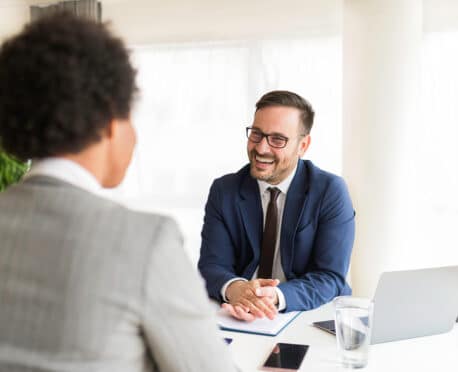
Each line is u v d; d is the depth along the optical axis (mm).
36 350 666
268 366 1226
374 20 2920
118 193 4031
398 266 2996
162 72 3904
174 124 3896
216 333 770
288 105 2035
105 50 721
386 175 2967
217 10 3730
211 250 2096
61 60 688
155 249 688
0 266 698
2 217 724
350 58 3041
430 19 3219
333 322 1561
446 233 3283
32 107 691
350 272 3107
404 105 2945
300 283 1812
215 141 3811
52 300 670
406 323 1422
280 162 2012
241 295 1718
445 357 1311
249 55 3672
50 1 3928
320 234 2023
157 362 734
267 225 2049
